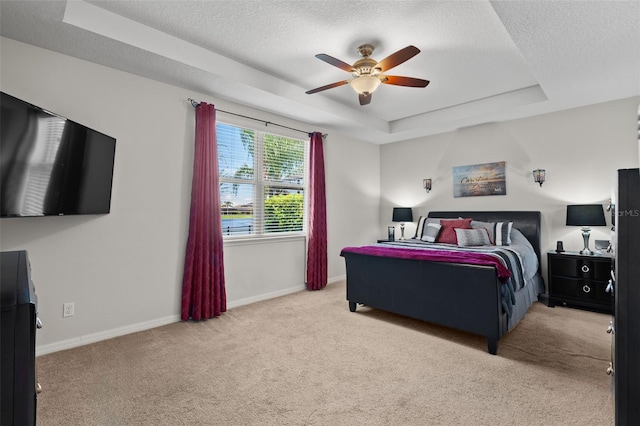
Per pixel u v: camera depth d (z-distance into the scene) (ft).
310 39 8.71
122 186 9.27
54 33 7.30
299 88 12.07
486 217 14.78
